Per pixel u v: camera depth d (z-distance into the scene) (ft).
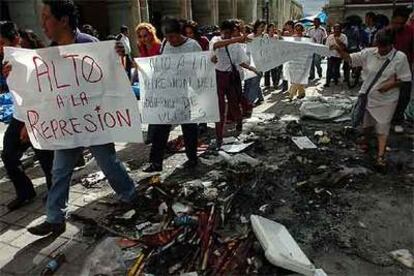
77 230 11.28
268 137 19.39
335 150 17.19
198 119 14.76
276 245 9.43
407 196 12.65
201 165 15.84
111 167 11.71
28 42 12.89
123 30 36.17
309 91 32.14
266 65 21.58
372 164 15.35
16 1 37.40
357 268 9.22
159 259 9.60
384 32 13.78
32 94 10.74
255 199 12.59
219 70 17.63
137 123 10.93
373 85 14.30
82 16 54.34
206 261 9.41
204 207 11.87
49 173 12.91
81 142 10.93
